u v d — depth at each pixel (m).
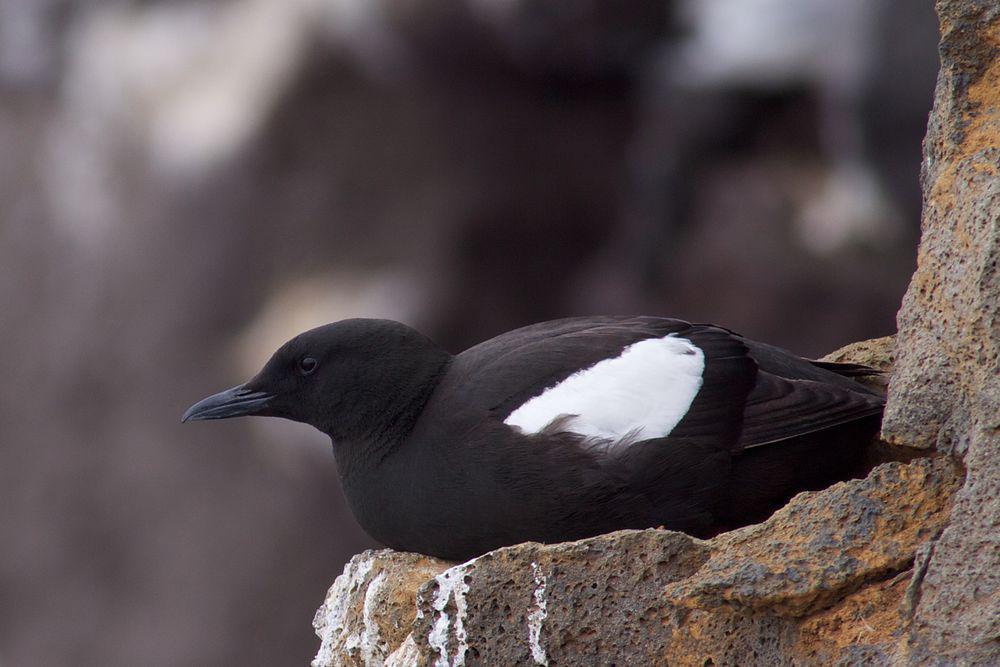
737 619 4.32
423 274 19.19
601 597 4.47
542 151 18.92
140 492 19.98
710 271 18.11
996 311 3.95
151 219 19.75
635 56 17.47
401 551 5.55
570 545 4.52
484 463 5.25
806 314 17.64
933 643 3.77
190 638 19.58
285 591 19.48
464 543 5.36
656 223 18.34
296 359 5.80
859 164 16.17
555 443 5.17
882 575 4.15
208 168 19.25
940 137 4.45
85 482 20.30
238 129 19.11
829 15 15.43
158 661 19.69
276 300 19.55
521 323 19.50
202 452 19.72
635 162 18.39
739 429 5.23
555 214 19.20
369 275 19.27
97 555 20.17
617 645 4.45
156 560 19.89
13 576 20.41
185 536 19.77
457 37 17.52
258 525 19.39
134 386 20.08
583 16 16.83
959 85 4.36
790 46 15.98
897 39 14.70
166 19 20.05
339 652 5.31
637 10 16.75
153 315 19.78
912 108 14.96
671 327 5.56
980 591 3.75
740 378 5.33
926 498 4.21
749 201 17.92
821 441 5.32
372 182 19.16
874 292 17.25
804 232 17.58
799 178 17.70
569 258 19.47
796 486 5.34
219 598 19.50
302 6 18.41
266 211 19.38
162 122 19.59
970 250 4.10
